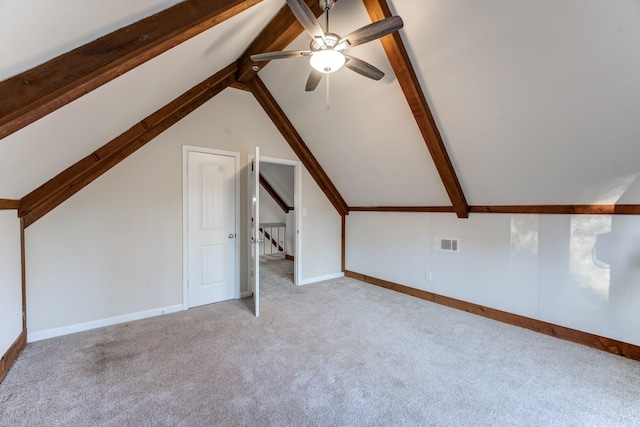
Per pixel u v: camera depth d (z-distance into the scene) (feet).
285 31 8.66
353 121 11.62
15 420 5.49
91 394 6.29
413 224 13.92
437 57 7.88
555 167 8.54
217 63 10.01
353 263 17.08
